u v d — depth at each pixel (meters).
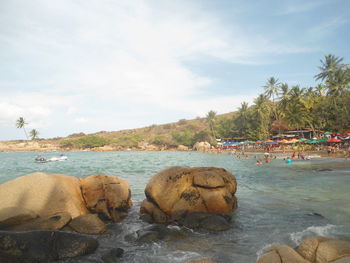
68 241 6.39
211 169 11.09
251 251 6.35
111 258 6.03
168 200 9.70
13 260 5.45
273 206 11.04
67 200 8.86
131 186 17.36
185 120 179.88
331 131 61.25
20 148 133.88
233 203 10.45
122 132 185.62
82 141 137.50
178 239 7.39
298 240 6.95
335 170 23.08
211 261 5.59
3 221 7.06
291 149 62.22
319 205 10.84
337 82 59.75
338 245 5.27
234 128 98.94
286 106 71.25
